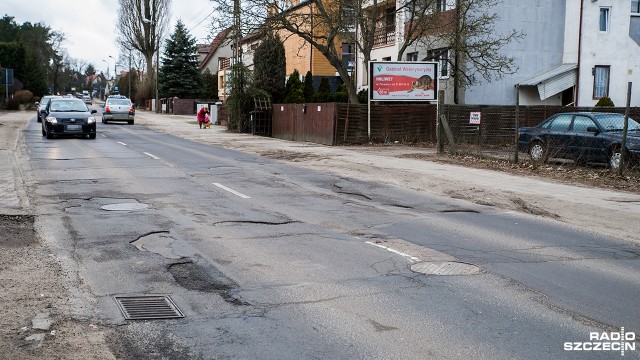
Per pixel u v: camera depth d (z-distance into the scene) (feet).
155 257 26.13
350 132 89.10
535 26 105.40
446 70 110.22
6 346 16.46
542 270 24.81
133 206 38.04
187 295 21.18
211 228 32.09
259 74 120.16
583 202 41.39
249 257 26.23
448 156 69.36
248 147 84.99
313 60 156.66
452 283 22.79
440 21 99.91
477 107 87.15
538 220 36.19
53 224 32.53
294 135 101.60
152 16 260.42
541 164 58.44
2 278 22.59
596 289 22.26
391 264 25.39
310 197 43.06
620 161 51.06
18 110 229.45
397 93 89.15
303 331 17.90
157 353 16.28
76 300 20.42
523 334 17.81
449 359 16.01
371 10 106.83
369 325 18.40
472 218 36.40
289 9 99.14
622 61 106.11
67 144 83.15
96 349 16.43
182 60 254.88
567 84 104.42
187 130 127.54
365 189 47.24
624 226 34.50
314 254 26.89
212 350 16.49
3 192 41.50
